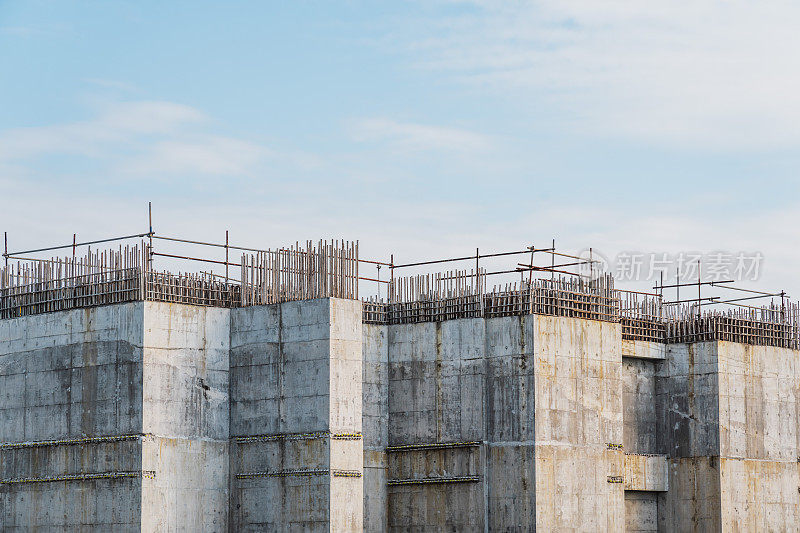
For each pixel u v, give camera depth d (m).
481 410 48.88
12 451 46.97
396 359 51.53
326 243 46.50
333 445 44.56
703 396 54.41
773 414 55.84
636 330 54.59
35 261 48.09
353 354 45.66
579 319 49.34
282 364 45.97
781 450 55.84
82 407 45.44
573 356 48.91
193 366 45.72
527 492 47.28
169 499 44.34
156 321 44.62
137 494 43.50
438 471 49.69
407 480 50.41
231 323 47.25
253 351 46.66
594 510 48.47
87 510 44.69
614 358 50.25
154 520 43.72
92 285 46.16
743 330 55.97
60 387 46.12
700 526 53.78
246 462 46.19
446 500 49.38
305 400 45.28
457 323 50.06
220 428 46.44
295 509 44.94
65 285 47.19
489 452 48.56
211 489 45.81
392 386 51.50
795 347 57.72
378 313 52.06
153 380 44.28
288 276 47.12
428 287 51.50
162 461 44.25
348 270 46.66
